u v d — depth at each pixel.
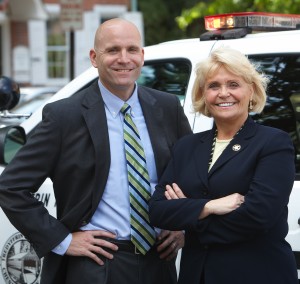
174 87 4.30
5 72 18.48
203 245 3.26
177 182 3.40
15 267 4.27
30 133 4.46
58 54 18.81
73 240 3.46
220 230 3.17
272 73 3.98
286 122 3.92
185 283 3.33
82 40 18.81
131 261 3.48
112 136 3.52
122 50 3.46
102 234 3.46
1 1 17.81
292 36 4.02
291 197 3.71
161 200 3.36
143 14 20.72
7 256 4.29
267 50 4.00
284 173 3.16
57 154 3.51
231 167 3.23
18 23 18.44
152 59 4.38
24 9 18.03
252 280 3.18
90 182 3.48
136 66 3.51
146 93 3.67
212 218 3.18
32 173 3.49
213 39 4.27
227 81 3.28
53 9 18.81
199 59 4.19
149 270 3.54
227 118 3.29
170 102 3.71
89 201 3.47
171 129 3.68
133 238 3.47
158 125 3.62
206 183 3.28
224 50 3.30
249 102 3.40
